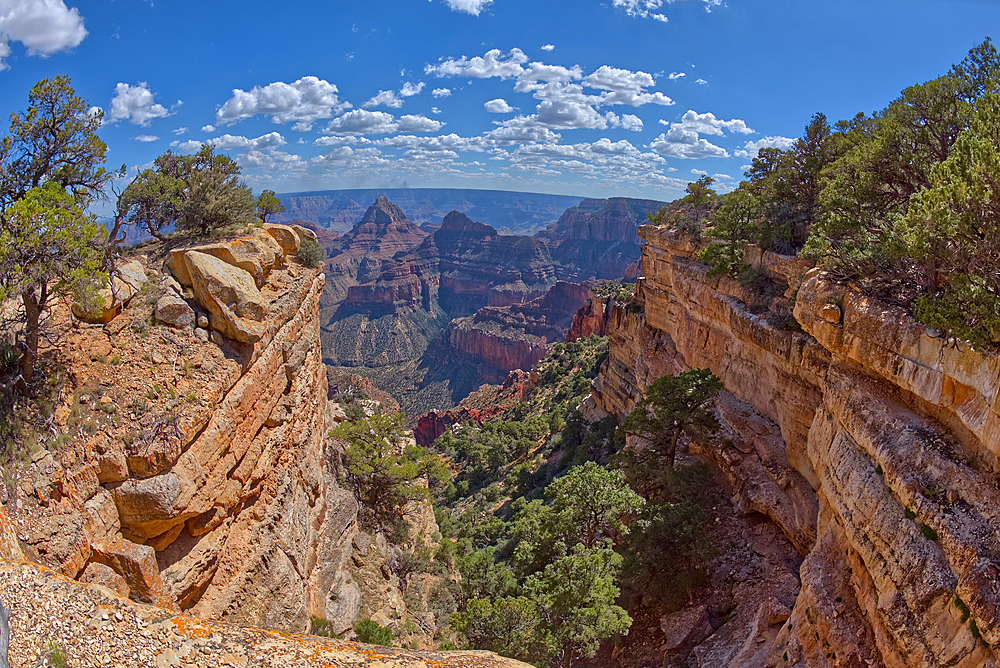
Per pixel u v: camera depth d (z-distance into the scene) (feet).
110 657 38.17
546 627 76.13
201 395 64.90
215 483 66.33
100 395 58.03
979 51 79.61
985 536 39.04
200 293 72.90
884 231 66.28
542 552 97.40
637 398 202.49
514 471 252.01
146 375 62.28
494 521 182.19
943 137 78.18
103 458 54.90
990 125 51.57
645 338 196.85
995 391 39.88
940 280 53.57
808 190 129.59
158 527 58.34
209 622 43.47
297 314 97.81
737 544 97.66
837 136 121.70
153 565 54.95
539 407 340.59
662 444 123.44
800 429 103.04
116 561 52.90
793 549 93.56
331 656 43.06
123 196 82.53
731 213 132.16
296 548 85.15
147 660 38.78
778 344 107.14
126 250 83.66
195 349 68.64
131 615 41.47
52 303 62.44
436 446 354.74
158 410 59.77
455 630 87.92
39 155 70.79
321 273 114.83
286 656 41.98
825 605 55.26
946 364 46.14
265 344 81.71
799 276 105.81
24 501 48.21
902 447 49.01
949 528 41.32
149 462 56.54
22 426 51.37
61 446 52.70
